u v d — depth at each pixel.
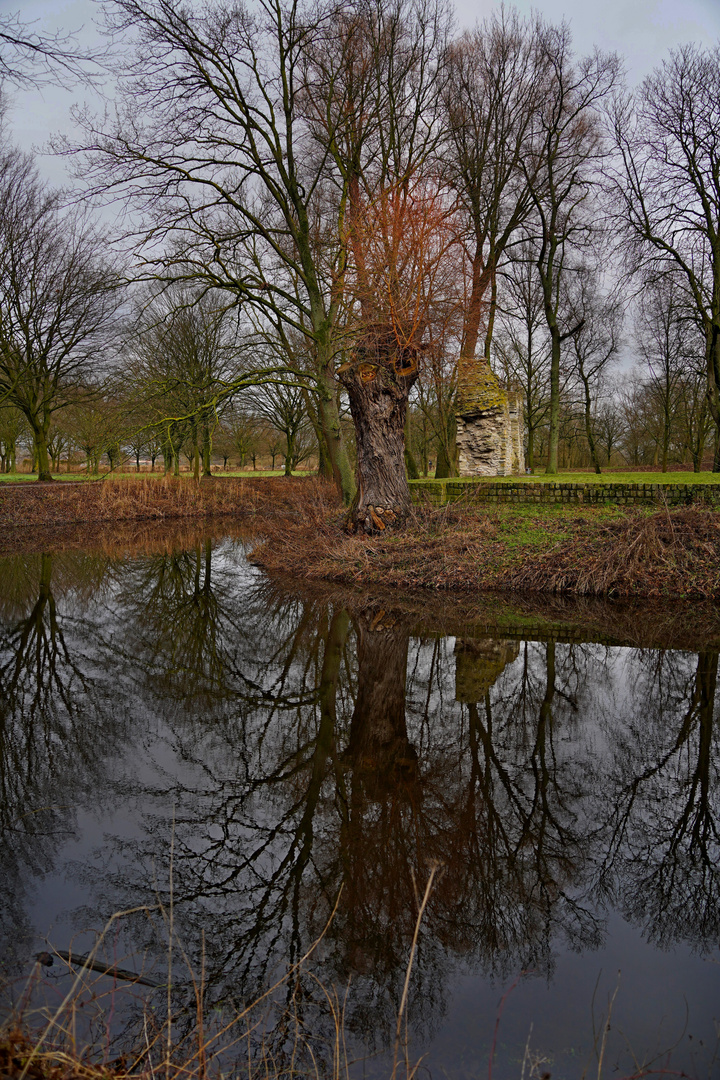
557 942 3.02
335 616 9.41
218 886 3.44
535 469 38.31
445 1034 2.51
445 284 13.45
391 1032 2.53
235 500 27.64
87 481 26.02
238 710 6.03
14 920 3.16
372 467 12.79
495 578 10.54
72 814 4.20
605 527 11.23
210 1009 2.64
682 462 41.34
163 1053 2.38
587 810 4.15
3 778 4.69
